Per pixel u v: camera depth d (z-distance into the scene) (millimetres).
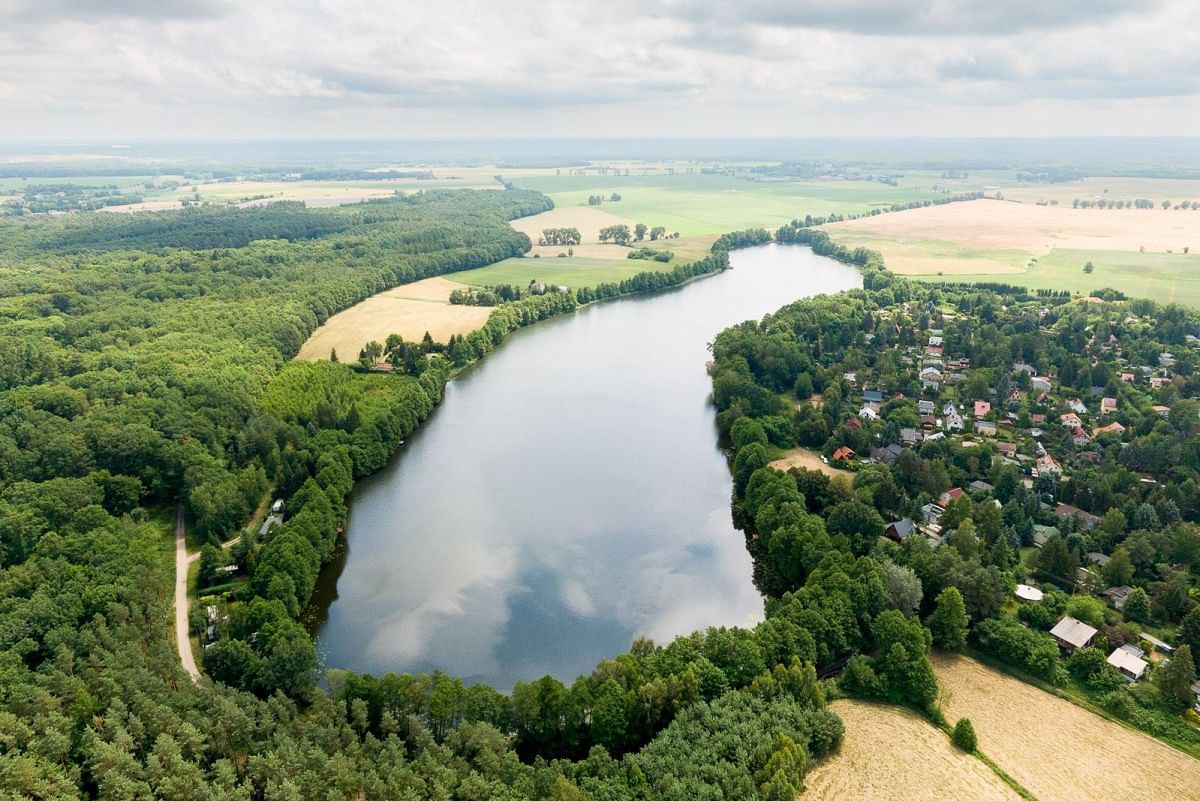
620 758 117375
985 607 146875
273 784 99812
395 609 166625
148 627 138625
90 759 104250
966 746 118750
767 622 136375
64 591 139500
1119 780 113938
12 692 112312
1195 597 152250
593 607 168000
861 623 141875
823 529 167250
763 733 112750
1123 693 129500
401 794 99812
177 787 99062
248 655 131375
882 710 127062
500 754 110750
